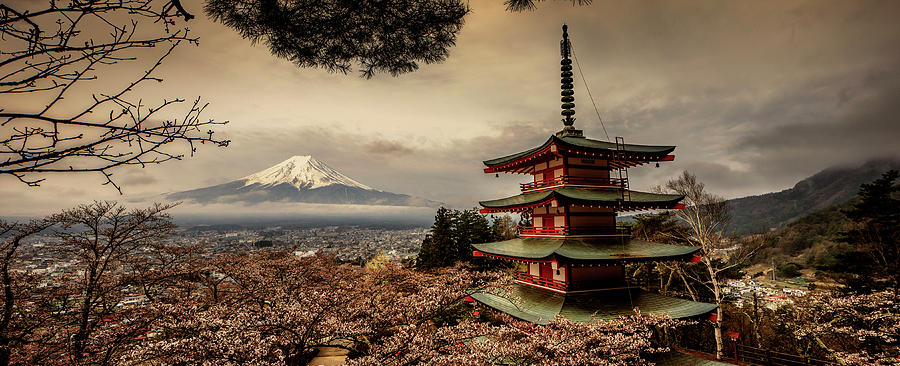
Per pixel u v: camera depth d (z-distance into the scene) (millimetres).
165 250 20828
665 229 34938
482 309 24344
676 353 16766
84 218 15156
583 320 16500
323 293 12711
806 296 27078
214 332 10219
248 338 9773
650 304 18047
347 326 11164
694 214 27453
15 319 12484
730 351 23938
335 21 4871
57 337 12836
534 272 20922
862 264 31484
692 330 28562
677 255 18078
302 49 5113
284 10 4609
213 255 26062
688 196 27266
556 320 14242
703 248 26000
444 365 10258
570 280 18406
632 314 16672
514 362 12570
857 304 21938
